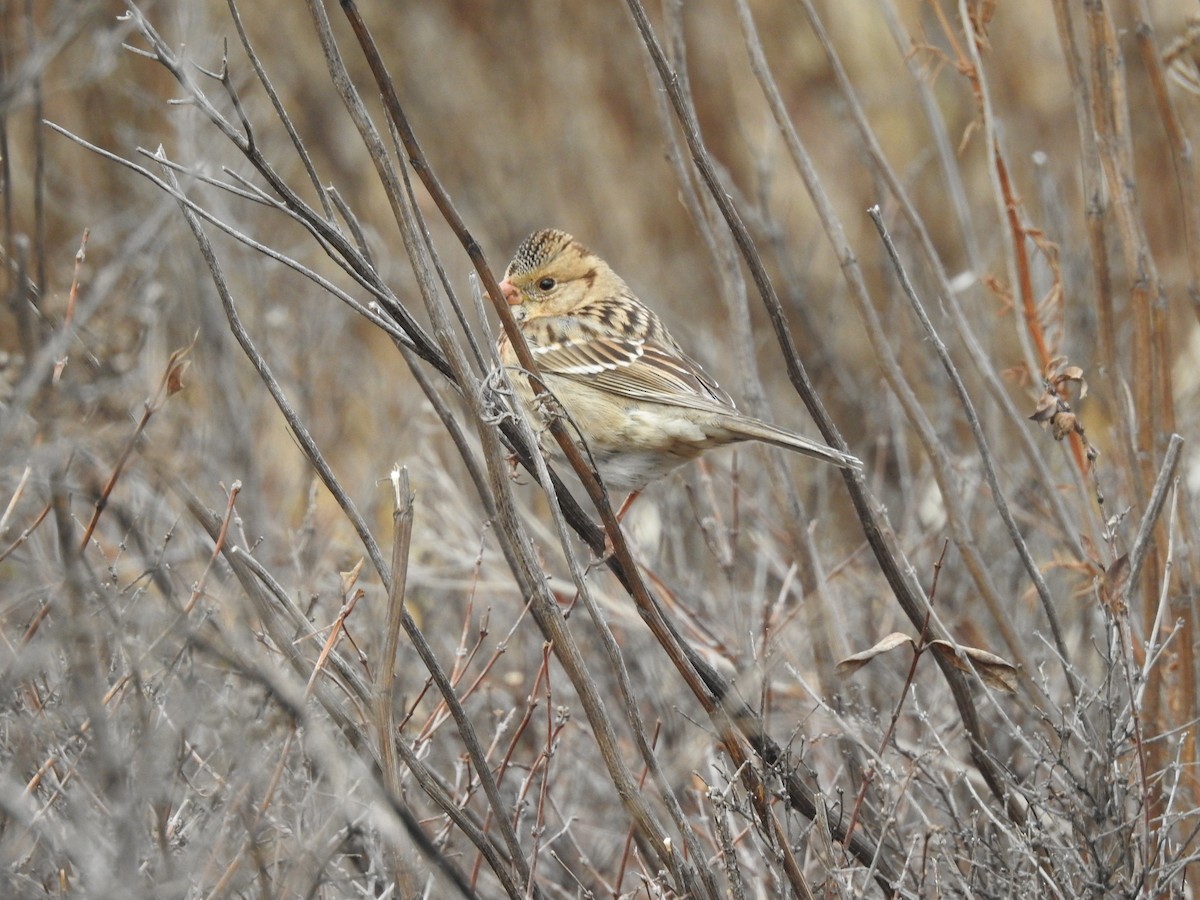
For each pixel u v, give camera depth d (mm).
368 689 6574
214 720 5883
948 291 8953
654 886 7227
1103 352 8648
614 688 10250
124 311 9641
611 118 21109
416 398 14922
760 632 10383
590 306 10945
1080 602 10586
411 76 21344
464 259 18281
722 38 20250
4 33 7043
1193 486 10984
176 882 5285
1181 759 8195
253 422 14047
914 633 10289
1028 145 18500
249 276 15266
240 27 6648
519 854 6781
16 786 5668
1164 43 18031
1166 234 18422
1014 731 7484
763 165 13320
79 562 5762
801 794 7508
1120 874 7184
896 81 19047
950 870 7273
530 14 21391
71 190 16328
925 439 8531
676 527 11875
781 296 16781
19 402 5277
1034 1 18719
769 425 8852
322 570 10766
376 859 7121
